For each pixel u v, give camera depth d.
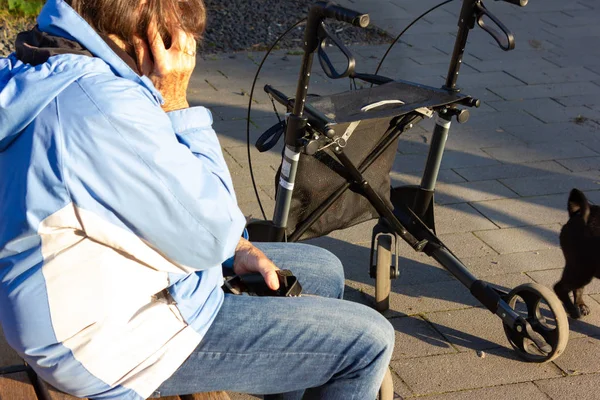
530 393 2.88
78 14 1.60
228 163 4.82
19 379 1.83
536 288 2.92
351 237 4.05
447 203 4.46
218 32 7.62
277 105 5.82
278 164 4.86
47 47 1.58
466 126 5.59
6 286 1.52
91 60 1.55
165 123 1.58
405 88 2.94
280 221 2.83
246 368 1.81
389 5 8.84
